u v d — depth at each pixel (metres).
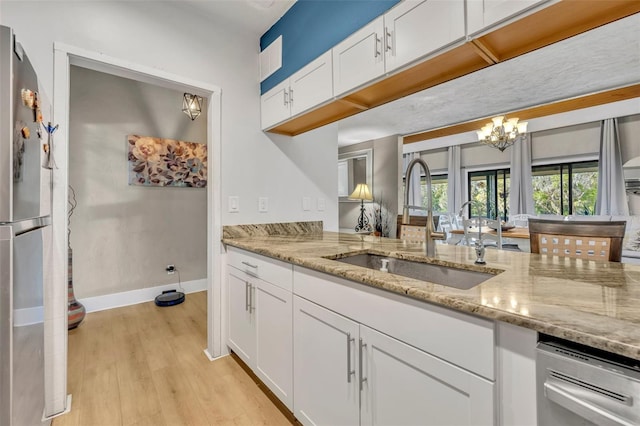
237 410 1.55
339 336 1.16
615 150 4.31
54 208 1.51
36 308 1.15
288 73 2.05
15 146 0.91
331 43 1.72
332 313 1.19
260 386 1.75
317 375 1.27
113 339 2.33
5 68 0.86
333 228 2.80
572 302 0.74
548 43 1.16
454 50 1.20
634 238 3.56
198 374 1.87
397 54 1.36
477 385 0.75
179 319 2.73
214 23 2.13
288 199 2.48
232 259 2.05
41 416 1.24
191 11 2.03
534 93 2.60
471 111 3.19
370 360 1.03
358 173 5.23
